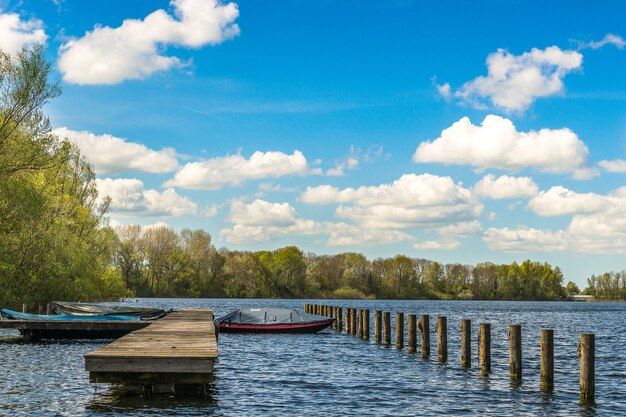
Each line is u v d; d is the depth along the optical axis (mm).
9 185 38250
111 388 18484
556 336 46938
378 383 20969
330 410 16531
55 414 15156
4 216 39344
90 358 15164
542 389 19438
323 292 167625
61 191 60625
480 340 23203
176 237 134250
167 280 131125
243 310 41750
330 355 29047
